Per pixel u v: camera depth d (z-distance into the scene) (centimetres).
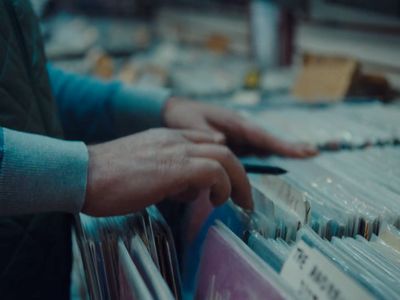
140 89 80
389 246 45
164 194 48
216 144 53
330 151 77
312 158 72
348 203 52
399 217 49
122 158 47
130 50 251
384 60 127
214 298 43
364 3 132
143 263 41
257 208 52
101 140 82
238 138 76
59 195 43
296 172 64
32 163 42
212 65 199
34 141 44
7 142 42
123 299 44
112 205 46
